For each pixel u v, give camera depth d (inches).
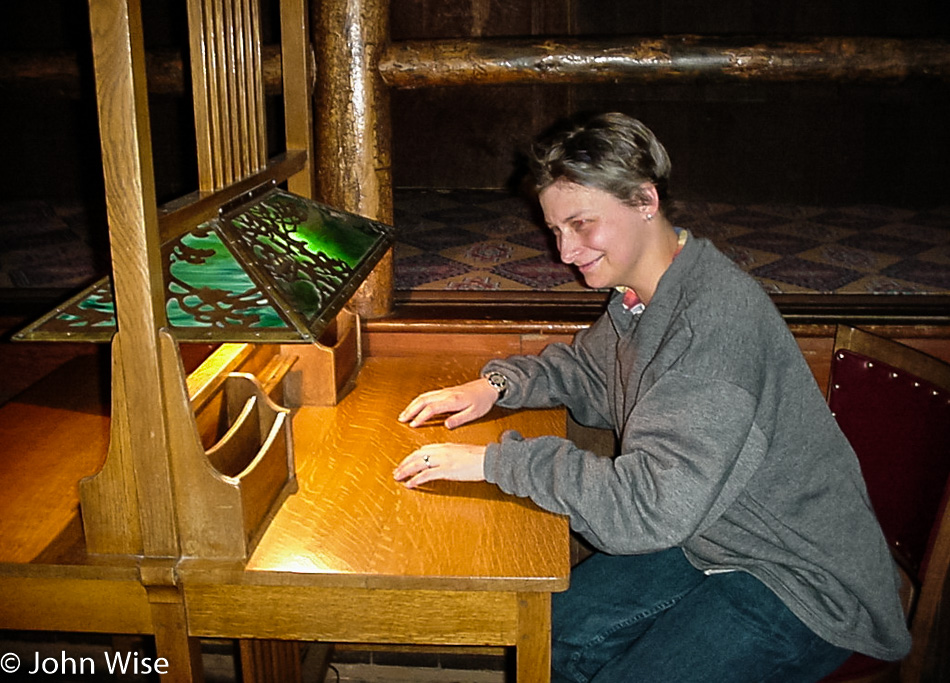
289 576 47.1
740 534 55.3
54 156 174.6
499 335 84.6
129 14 40.3
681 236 55.3
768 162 167.6
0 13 170.2
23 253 123.7
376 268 84.5
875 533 55.4
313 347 66.4
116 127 41.5
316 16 81.8
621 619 61.0
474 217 148.2
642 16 170.7
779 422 52.9
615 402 61.5
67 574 47.6
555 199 52.1
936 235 137.9
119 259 43.3
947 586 79.5
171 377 45.4
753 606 54.6
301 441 62.0
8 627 49.6
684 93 168.6
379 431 63.5
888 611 54.9
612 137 50.4
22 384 90.5
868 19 165.0
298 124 71.0
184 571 47.2
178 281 47.8
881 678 59.1
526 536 50.6
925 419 61.9
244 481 47.8
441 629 48.5
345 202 84.7
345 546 49.5
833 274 111.8
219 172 55.6
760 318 51.4
